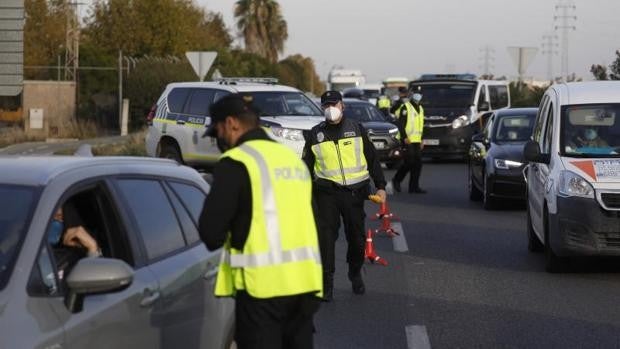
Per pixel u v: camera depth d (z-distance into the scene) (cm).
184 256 570
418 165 2030
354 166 955
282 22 8581
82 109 4616
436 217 1653
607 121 1181
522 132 1819
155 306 521
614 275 1121
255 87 2006
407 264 1204
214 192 509
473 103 2991
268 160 519
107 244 531
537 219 1217
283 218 514
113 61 5309
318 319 909
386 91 5459
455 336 842
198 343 570
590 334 847
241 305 517
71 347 443
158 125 2091
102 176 534
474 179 1866
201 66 2661
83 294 459
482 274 1135
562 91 1245
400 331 863
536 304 970
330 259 946
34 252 452
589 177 1077
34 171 503
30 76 5847
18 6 1859
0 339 407
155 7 5844
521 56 3366
